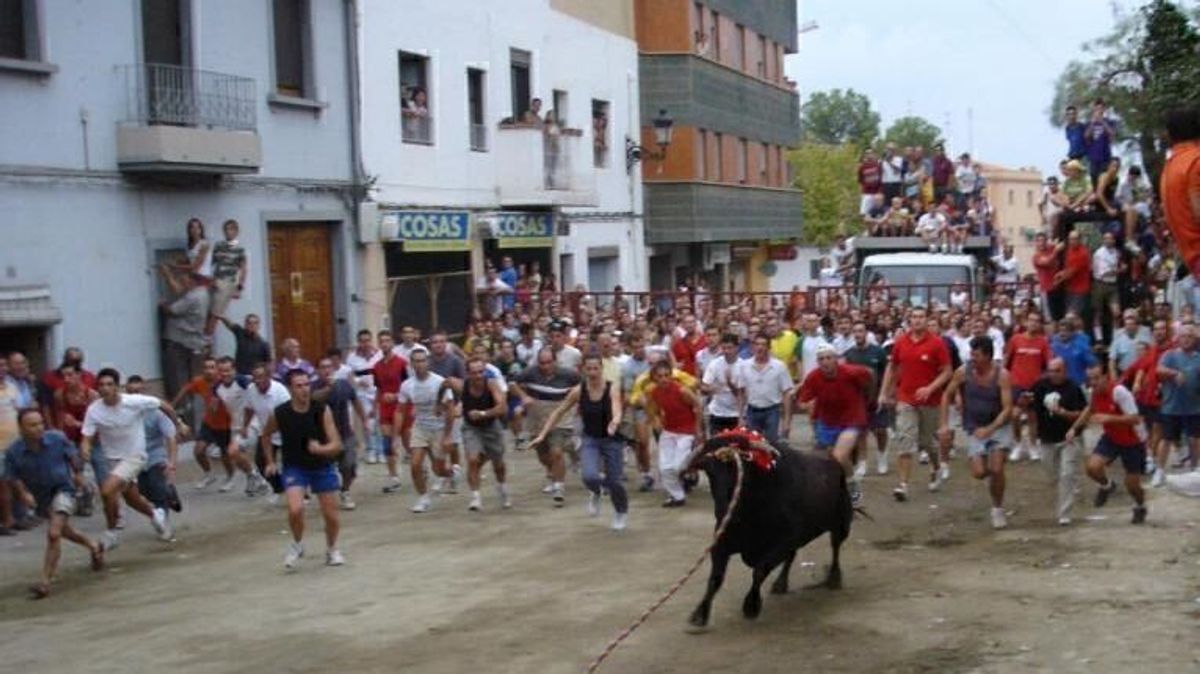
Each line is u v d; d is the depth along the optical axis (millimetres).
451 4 29297
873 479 18219
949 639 10141
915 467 19078
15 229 18406
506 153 31328
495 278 29422
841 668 9500
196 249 20953
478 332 23406
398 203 27203
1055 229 23781
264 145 23141
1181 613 10617
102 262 19781
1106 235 23172
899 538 14266
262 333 23125
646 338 18812
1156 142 26406
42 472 13234
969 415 14938
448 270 29188
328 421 13617
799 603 11469
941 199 34719
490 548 14352
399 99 27312
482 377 16438
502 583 12641
